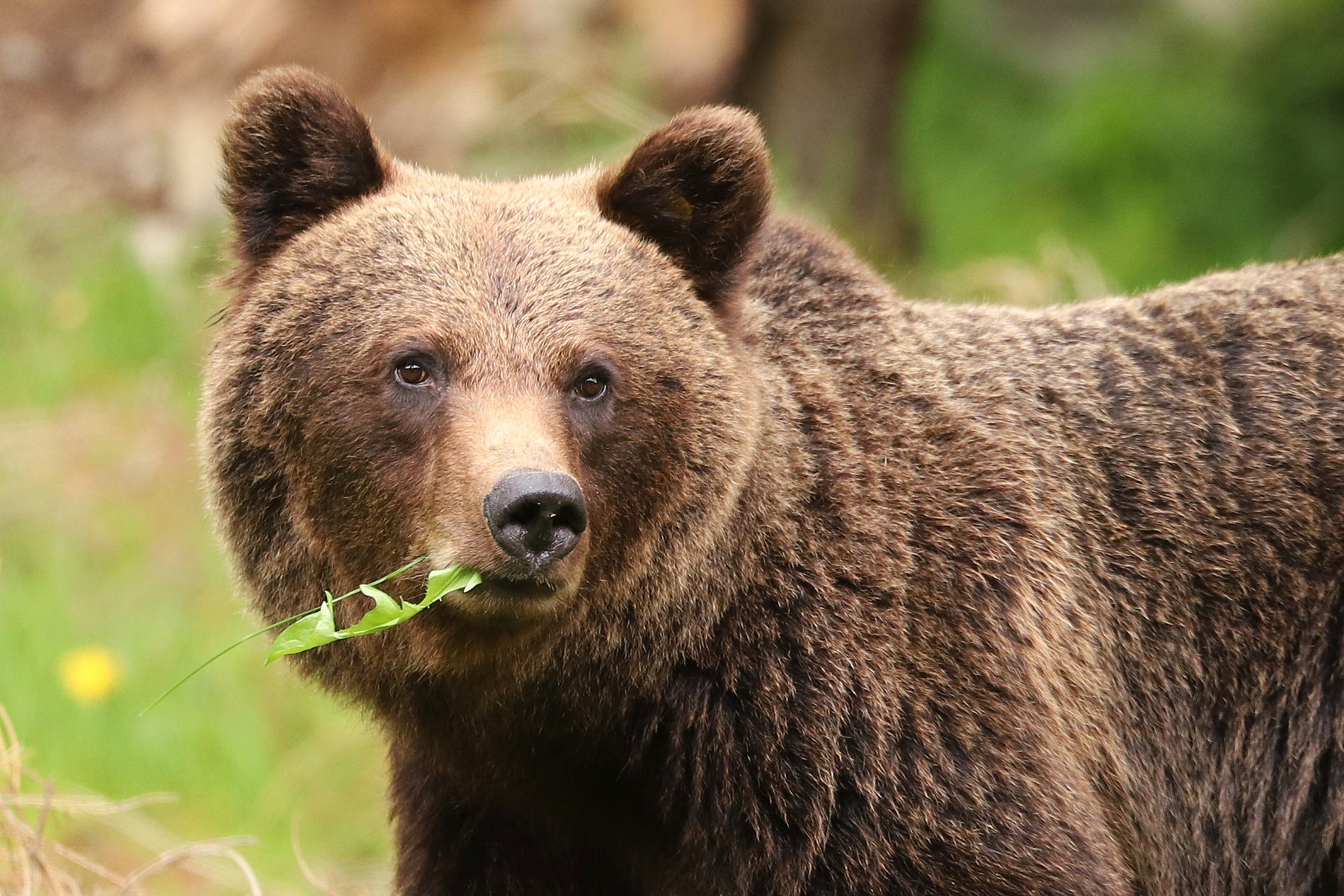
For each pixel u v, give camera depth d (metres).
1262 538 9.63
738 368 8.95
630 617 8.71
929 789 8.61
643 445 8.54
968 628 8.88
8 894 10.09
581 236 8.76
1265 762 9.65
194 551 17.08
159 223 21.83
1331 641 9.51
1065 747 9.05
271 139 8.92
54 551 16.45
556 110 20.22
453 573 7.82
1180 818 9.79
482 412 8.13
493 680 8.66
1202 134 28.31
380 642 8.70
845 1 23.98
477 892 9.77
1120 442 9.75
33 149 22.73
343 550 8.59
